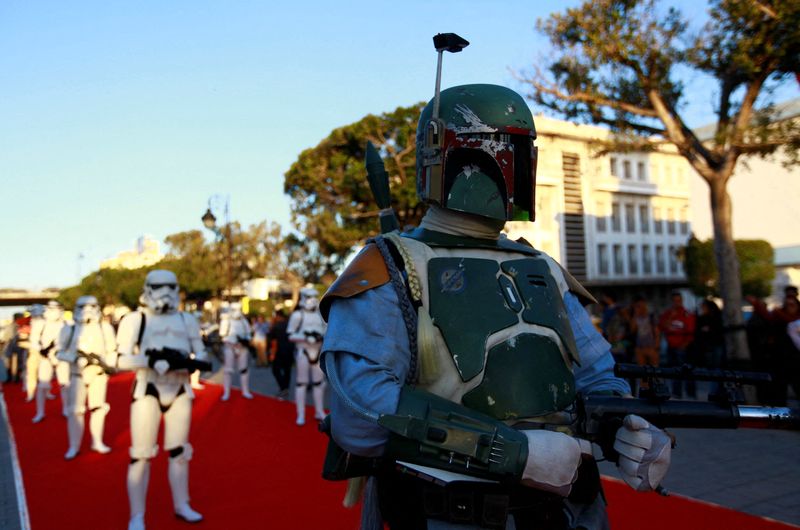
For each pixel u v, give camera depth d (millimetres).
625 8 7594
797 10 6617
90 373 6898
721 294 8266
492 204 1497
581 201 31344
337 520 4410
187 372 4477
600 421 1376
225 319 11281
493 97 1495
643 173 35125
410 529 1458
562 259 30234
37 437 8023
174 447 4465
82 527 4426
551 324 1466
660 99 8039
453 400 1345
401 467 1324
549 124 29703
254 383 13977
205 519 4492
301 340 8438
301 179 22484
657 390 1392
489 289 1433
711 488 4918
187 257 36688
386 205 1755
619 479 5191
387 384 1264
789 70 7293
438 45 1507
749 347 7934
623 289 34250
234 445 7020
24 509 4848
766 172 19875
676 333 9195
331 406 1389
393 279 1380
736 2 6953
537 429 1358
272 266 32219
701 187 21484
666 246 35875
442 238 1521
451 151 1494
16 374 15453
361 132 20000
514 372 1366
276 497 4977
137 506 4180
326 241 22484
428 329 1351
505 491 1326
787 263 19078
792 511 4328
